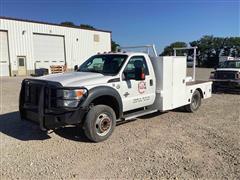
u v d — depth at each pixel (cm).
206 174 409
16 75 2986
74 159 468
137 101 662
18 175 407
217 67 1462
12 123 711
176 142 556
